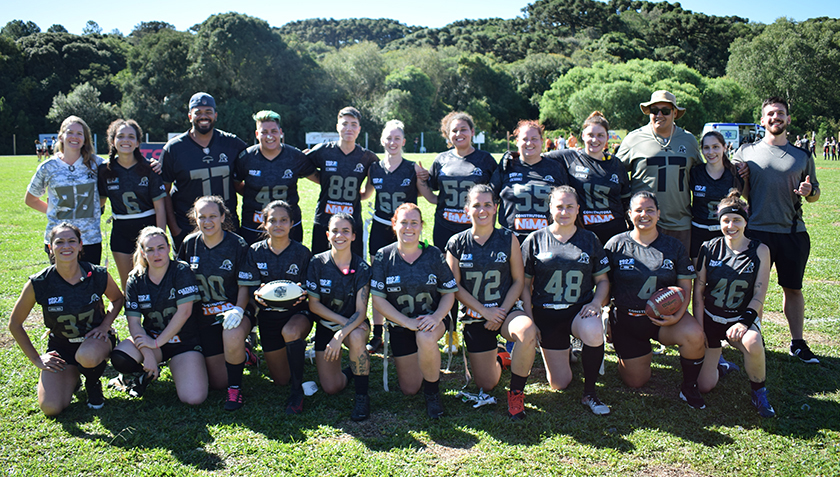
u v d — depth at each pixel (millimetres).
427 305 4383
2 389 4367
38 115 68438
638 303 4379
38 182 5176
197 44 66812
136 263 4352
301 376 4207
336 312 4426
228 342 4113
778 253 5066
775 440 3717
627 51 107000
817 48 73312
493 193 4746
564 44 123438
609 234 5172
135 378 4305
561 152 5332
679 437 3771
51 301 4137
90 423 3961
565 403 4301
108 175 5203
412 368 4410
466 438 3795
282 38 73062
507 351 5102
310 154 5797
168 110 63781
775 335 5562
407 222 4238
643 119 66438
